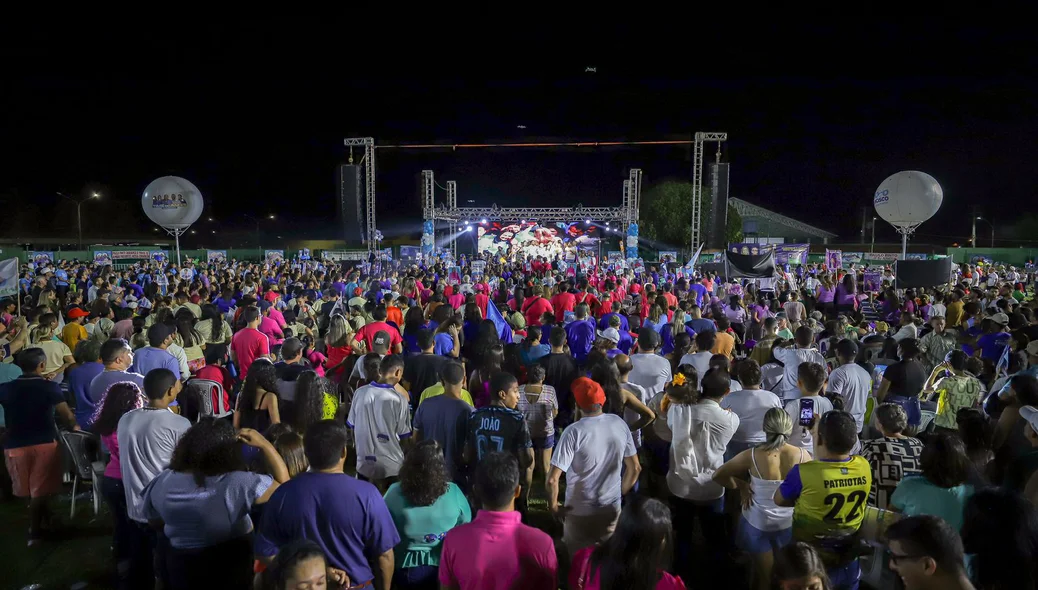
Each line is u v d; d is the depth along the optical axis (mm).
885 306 13938
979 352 8469
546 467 5797
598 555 2830
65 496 6809
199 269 29172
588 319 9258
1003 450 4848
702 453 4855
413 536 3691
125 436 4293
